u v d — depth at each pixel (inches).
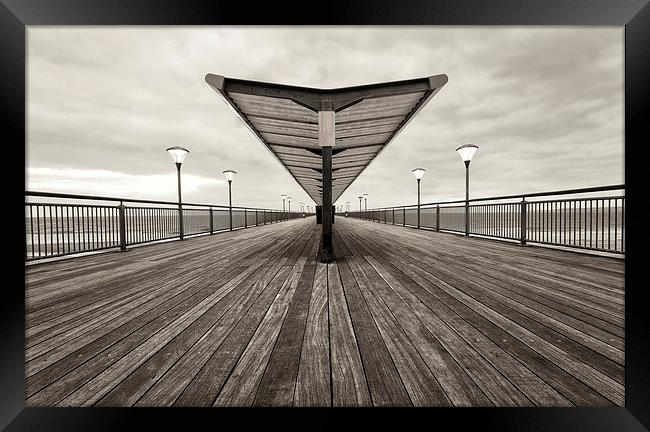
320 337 69.6
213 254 204.4
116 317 84.1
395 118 247.9
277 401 46.7
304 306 92.5
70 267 159.5
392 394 48.1
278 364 57.4
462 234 353.7
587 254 190.1
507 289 111.9
